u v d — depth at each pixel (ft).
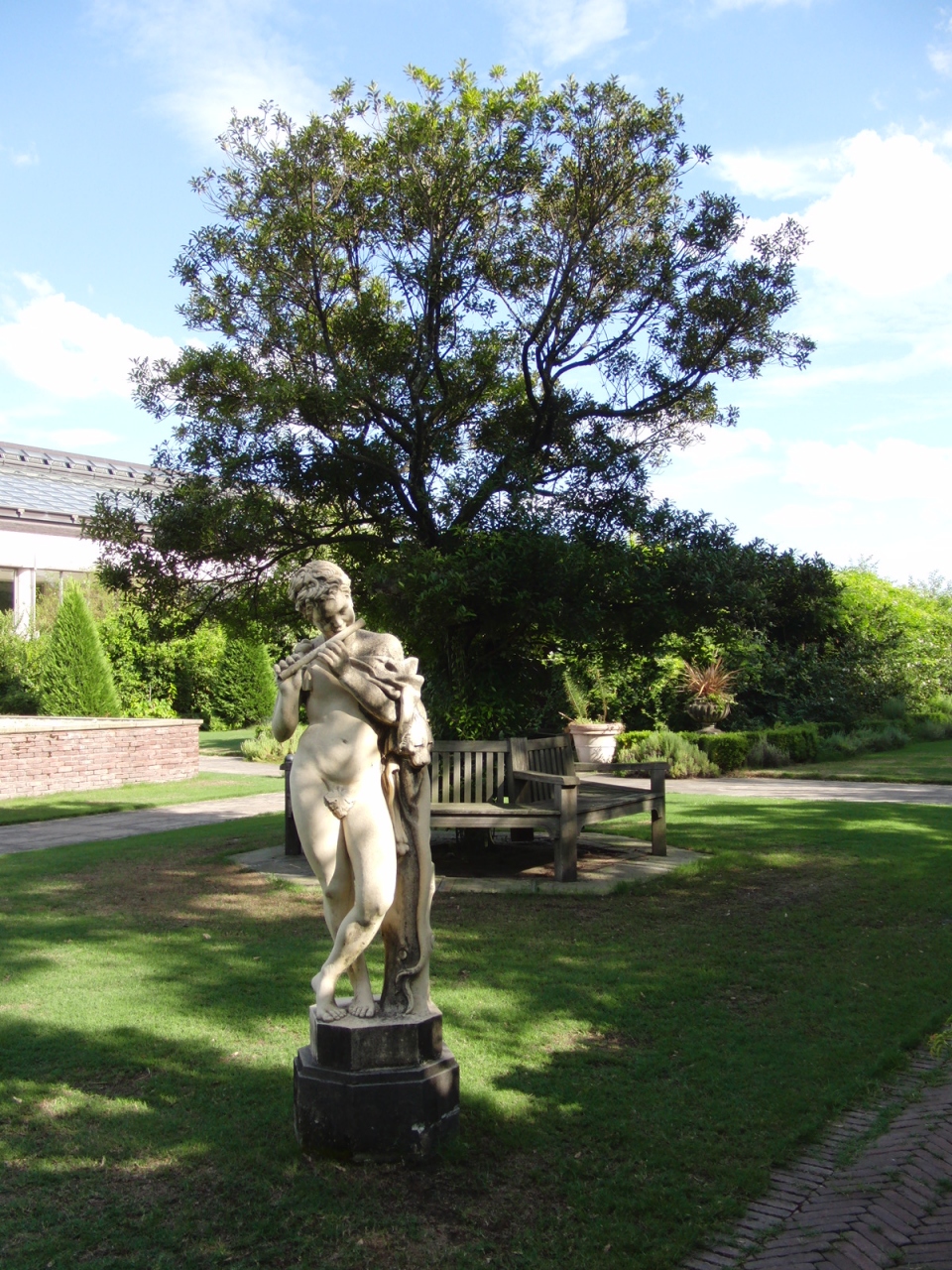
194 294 30.19
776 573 29.12
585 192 29.43
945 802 43.27
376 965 19.01
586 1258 10.00
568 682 61.05
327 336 29.32
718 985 17.95
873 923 22.06
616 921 22.30
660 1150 12.11
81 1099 13.41
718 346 29.35
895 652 78.59
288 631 32.35
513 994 17.40
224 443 28.12
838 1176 11.67
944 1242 10.32
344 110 28.86
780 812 39.11
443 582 23.62
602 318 30.35
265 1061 14.60
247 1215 10.71
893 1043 15.35
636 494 29.37
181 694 90.68
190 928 21.94
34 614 86.89
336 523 29.76
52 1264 9.89
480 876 26.76
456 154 27.78
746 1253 10.17
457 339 30.04
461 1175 11.53
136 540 28.71
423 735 12.14
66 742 51.08
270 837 33.47
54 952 20.25
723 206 29.30
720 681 63.77
